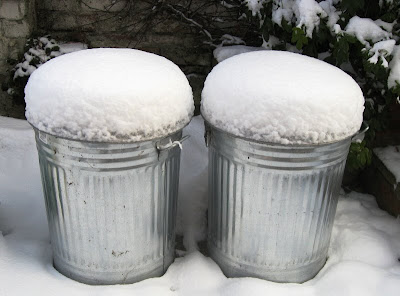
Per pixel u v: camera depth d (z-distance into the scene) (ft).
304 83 5.88
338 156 6.27
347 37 7.82
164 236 6.97
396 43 8.01
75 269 6.81
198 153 9.62
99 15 10.98
